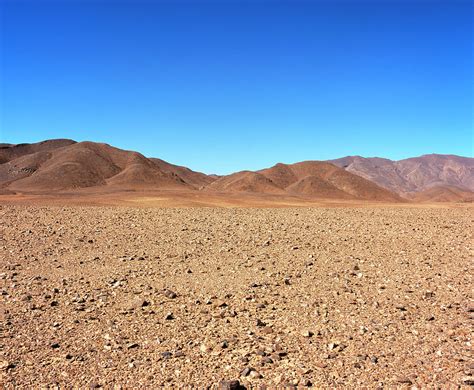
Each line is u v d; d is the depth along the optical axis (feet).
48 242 56.49
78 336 25.58
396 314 29.78
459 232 70.38
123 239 59.88
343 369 21.49
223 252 51.55
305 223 81.56
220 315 29.04
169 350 23.67
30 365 21.88
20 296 33.17
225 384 19.30
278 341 24.97
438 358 22.74
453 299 33.37
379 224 81.00
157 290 35.29
